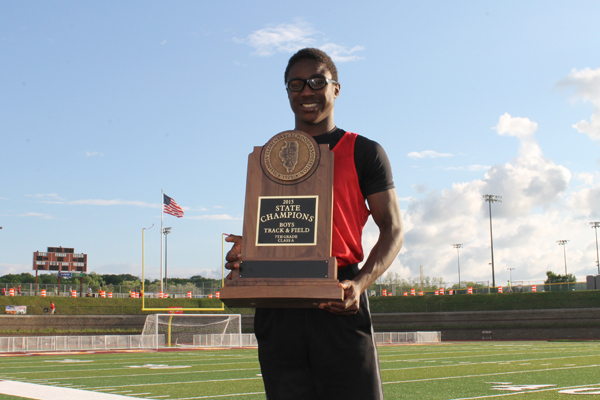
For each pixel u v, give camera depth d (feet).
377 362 7.70
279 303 7.02
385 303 167.22
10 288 146.82
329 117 8.22
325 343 7.40
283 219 7.22
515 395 28.14
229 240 7.43
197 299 165.27
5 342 82.74
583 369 45.44
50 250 227.20
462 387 32.58
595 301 149.28
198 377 39.14
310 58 7.98
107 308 149.28
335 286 6.66
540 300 155.74
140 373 42.52
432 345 110.63
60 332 133.28
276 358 7.74
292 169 7.31
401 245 7.75
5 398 25.55
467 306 160.56
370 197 7.89
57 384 33.24
